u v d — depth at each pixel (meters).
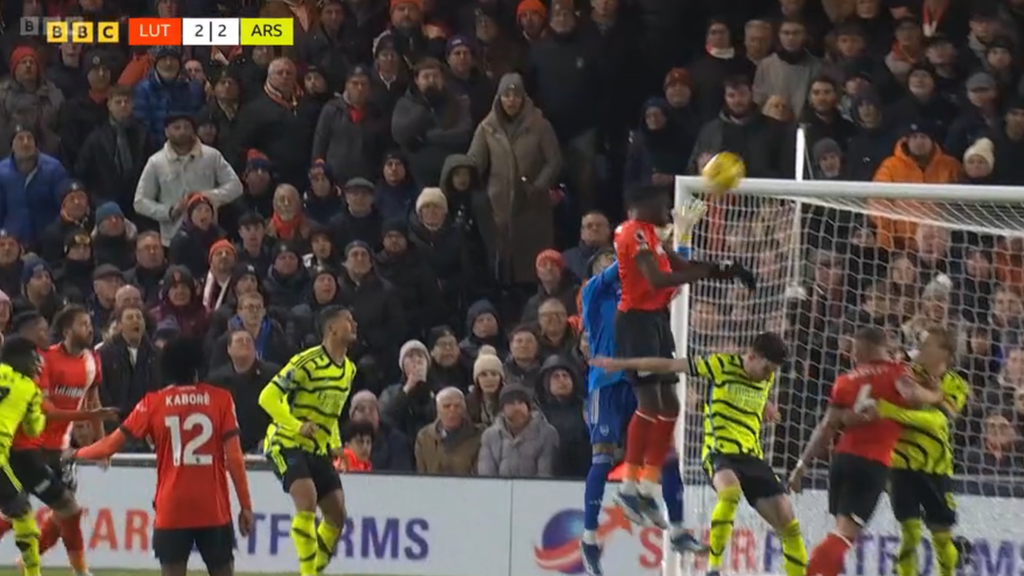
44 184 55.72
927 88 53.97
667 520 38.81
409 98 55.75
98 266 53.31
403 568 46.50
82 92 60.00
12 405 38.50
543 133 55.31
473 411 48.28
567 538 46.25
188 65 58.28
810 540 46.56
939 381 40.72
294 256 51.78
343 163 56.28
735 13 58.91
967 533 45.66
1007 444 46.34
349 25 59.53
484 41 57.94
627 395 38.56
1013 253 47.53
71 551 41.25
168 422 34.47
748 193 41.16
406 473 46.62
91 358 42.19
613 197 57.50
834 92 53.56
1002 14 57.66
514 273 55.03
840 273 47.66
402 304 51.59
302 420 38.28
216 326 49.97
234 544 36.66
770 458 47.00
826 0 57.44
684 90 55.22
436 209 52.97
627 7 58.00
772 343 38.88
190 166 55.75
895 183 44.50
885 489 41.09
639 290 36.19
